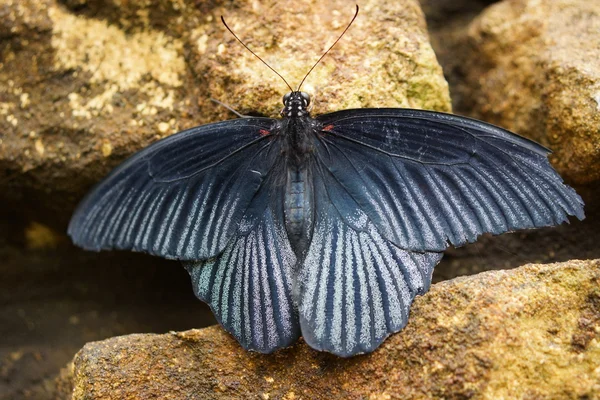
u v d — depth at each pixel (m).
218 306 0.46
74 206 0.52
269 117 0.49
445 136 0.45
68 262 0.54
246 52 0.50
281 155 0.47
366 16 0.50
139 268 0.54
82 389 0.46
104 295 0.54
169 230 0.46
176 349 0.46
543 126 0.50
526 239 0.51
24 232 0.54
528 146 0.45
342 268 0.45
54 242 0.54
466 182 0.45
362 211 0.46
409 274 0.45
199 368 0.46
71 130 0.51
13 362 0.52
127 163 0.47
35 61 0.52
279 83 0.49
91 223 0.47
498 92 0.53
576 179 0.49
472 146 0.45
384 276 0.45
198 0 0.51
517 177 0.45
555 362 0.44
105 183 0.47
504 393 0.44
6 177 0.52
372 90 0.49
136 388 0.46
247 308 0.46
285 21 0.50
